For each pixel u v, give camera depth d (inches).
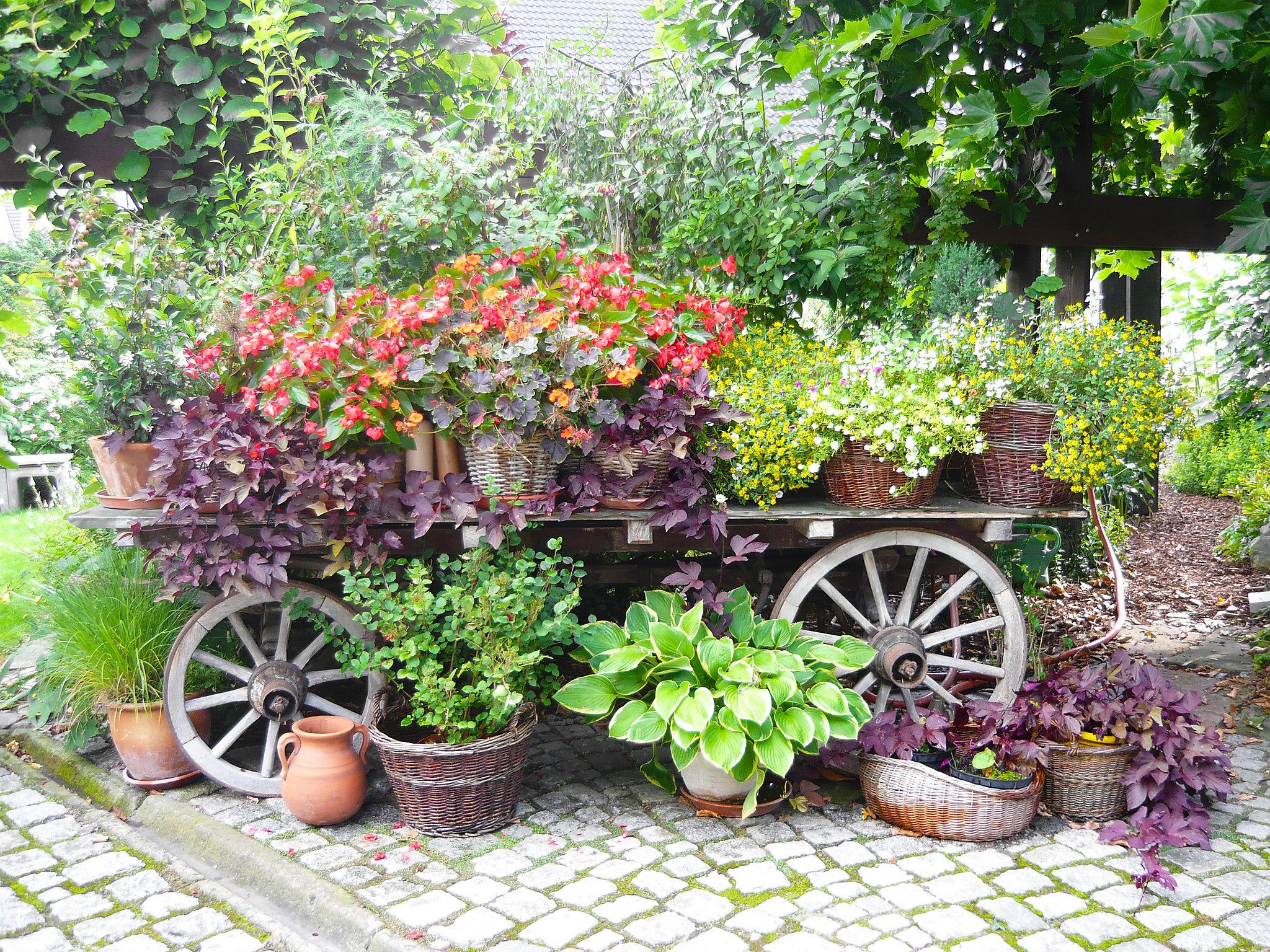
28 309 153.1
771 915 92.4
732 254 162.9
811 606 165.9
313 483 111.7
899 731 115.8
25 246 367.2
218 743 122.7
